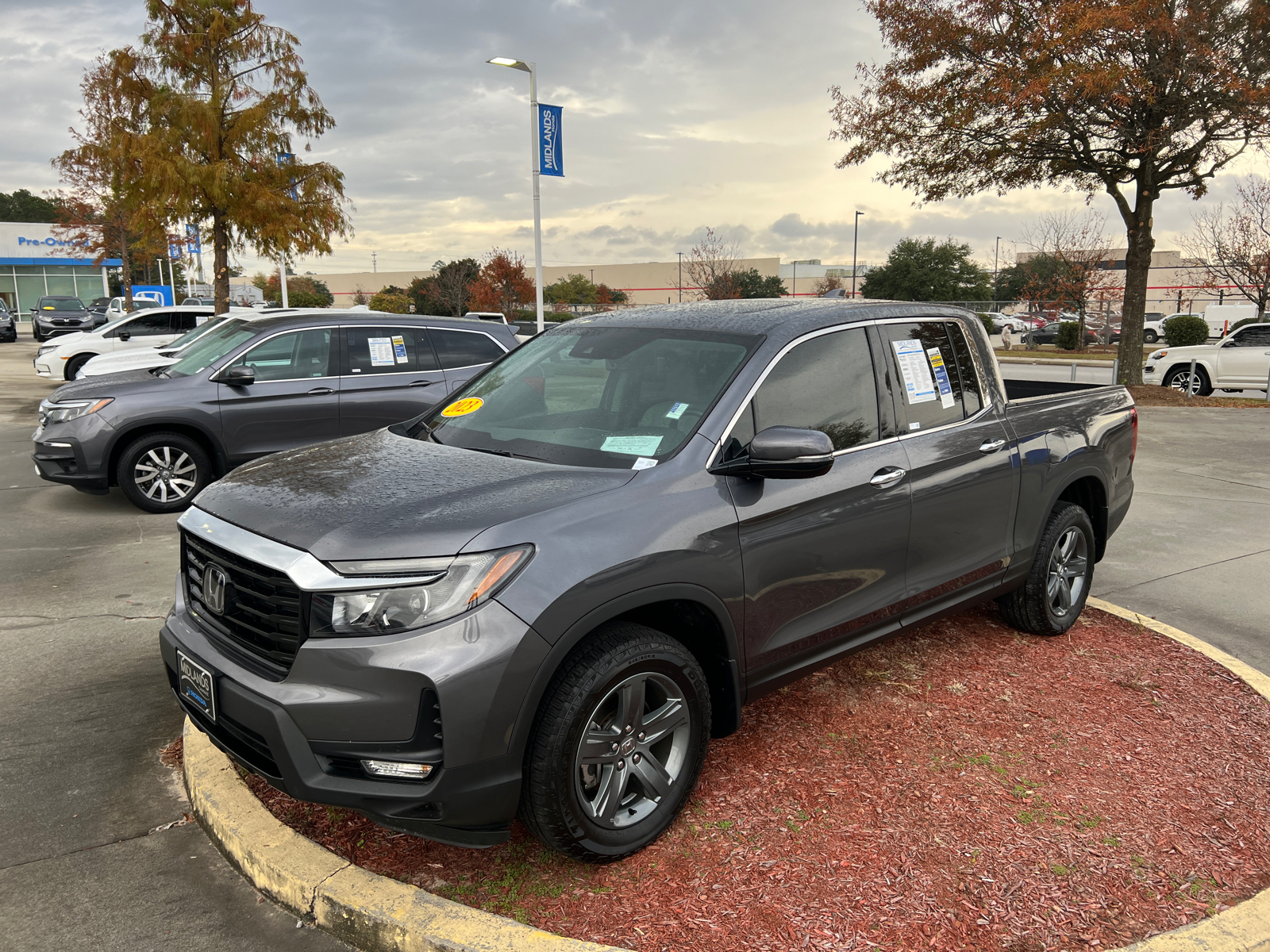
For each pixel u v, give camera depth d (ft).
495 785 8.16
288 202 55.11
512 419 11.41
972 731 12.11
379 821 8.18
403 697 7.86
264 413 25.94
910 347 12.89
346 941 8.47
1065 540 15.46
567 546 8.54
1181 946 8.07
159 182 52.21
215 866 9.61
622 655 8.80
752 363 10.75
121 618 16.88
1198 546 22.35
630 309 13.58
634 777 9.70
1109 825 9.96
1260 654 15.55
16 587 18.66
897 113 53.47
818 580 10.93
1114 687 13.57
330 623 8.05
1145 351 102.83
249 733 8.55
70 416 24.49
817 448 9.41
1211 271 97.30
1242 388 54.95
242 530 9.00
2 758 11.71
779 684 10.92
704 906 8.58
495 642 7.98
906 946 8.07
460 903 8.63
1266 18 43.70
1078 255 107.34
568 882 8.96
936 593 12.85
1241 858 9.42
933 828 9.84
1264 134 47.09
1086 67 44.93
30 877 9.30
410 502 8.89
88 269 182.91
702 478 9.82
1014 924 8.37
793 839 9.64
